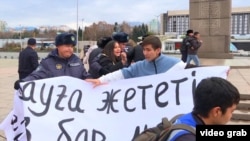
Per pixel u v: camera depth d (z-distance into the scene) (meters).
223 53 18.03
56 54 3.77
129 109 3.40
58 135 3.38
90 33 78.69
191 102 3.31
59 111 3.44
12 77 14.91
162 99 3.37
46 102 3.46
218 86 1.65
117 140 3.33
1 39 87.00
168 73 3.39
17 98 3.58
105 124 3.38
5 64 23.48
